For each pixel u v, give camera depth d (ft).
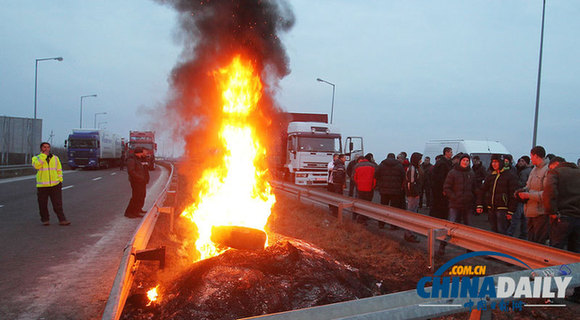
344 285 14.60
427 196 44.01
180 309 12.17
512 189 22.80
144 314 12.66
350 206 30.71
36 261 20.29
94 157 118.83
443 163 28.68
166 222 30.35
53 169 29.86
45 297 15.29
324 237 25.48
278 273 14.10
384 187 31.22
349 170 46.44
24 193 52.34
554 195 16.66
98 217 34.27
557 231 17.02
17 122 94.53
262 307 12.46
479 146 58.70
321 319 4.78
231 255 14.57
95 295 15.56
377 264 19.85
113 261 20.42
